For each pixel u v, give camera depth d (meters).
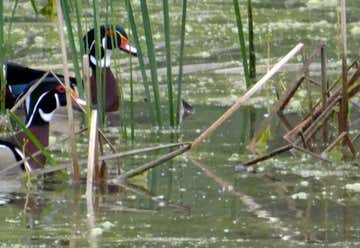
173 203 10.89
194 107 15.65
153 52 14.17
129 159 12.72
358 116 14.71
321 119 13.12
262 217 10.38
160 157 12.19
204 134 12.14
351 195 11.19
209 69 18.14
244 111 15.36
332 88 13.86
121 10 22.53
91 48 17.08
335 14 23.19
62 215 10.45
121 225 10.10
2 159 12.45
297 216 10.42
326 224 10.12
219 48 19.69
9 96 15.80
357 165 12.36
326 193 11.26
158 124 14.43
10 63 15.91
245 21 22.06
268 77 12.19
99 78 13.67
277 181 11.75
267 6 24.08
